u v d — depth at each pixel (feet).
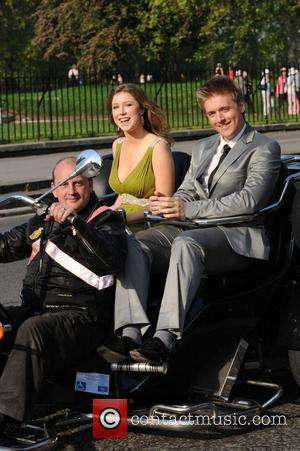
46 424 14.93
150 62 139.85
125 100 19.02
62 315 14.76
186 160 19.80
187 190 17.90
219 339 16.11
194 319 15.69
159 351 14.85
